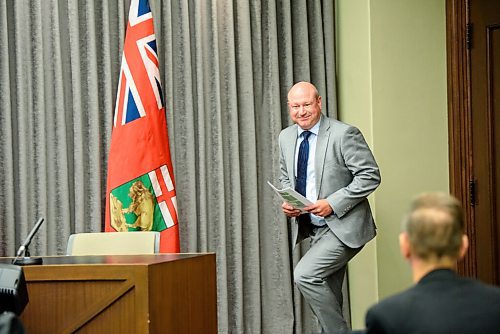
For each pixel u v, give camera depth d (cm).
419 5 601
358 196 488
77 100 548
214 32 593
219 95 593
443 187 604
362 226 496
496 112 585
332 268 494
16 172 534
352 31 606
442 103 606
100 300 321
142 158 537
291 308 609
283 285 610
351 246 489
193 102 591
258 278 605
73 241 438
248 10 607
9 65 533
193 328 361
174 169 580
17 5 532
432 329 179
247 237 606
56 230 546
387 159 584
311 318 618
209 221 594
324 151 502
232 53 600
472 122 597
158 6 580
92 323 323
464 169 599
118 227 533
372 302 587
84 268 322
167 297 334
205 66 597
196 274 368
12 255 525
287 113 622
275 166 613
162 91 566
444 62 608
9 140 525
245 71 606
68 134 553
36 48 538
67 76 553
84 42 557
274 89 611
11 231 525
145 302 316
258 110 614
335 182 501
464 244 194
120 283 320
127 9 573
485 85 590
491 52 587
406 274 592
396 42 593
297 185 516
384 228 582
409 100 594
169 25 578
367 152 497
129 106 540
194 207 582
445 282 187
